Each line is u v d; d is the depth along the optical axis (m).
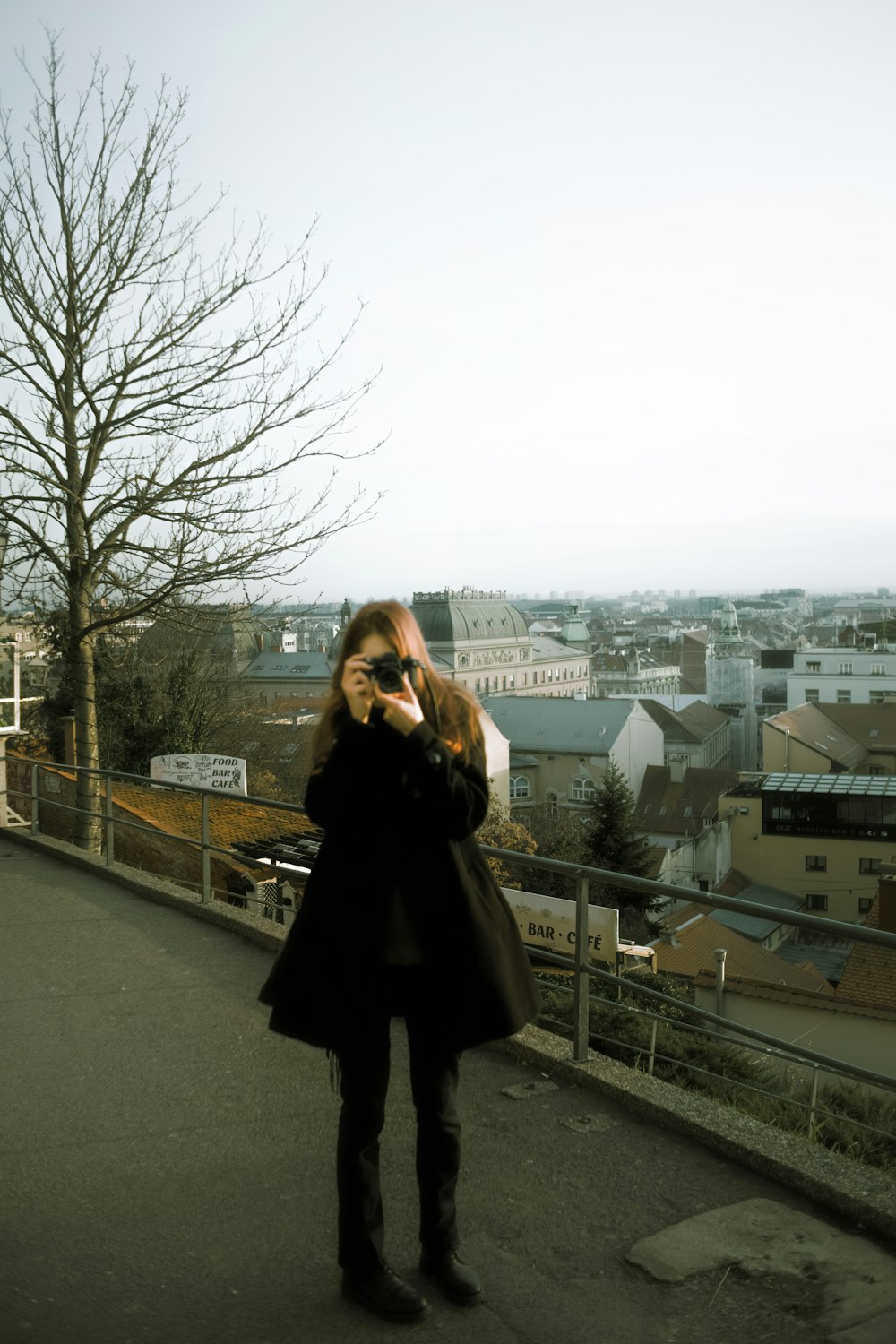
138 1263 3.28
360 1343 2.87
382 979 2.89
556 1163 3.92
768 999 16.03
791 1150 3.84
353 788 2.87
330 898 2.91
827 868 69.50
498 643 187.62
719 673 162.88
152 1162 4.00
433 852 2.89
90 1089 4.73
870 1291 3.02
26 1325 2.92
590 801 49.03
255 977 6.50
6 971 6.61
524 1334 2.91
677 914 40.38
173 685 27.33
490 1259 3.29
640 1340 2.87
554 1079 4.75
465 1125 4.26
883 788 69.88
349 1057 2.90
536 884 31.58
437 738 2.81
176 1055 5.13
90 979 6.43
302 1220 3.56
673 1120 4.20
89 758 16.89
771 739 94.38
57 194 16.28
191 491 16.42
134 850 15.88
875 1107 7.11
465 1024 2.90
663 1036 8.61
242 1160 4.01
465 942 2.89
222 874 14.02
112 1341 2.86
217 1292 3.12
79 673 17.11
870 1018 8.28
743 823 71.69
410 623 3.06
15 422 16.42
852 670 126.81
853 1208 3.45
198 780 16.75
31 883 9.41
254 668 153.00
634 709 109.19
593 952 4.80
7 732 13.62
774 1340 2.85
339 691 3.06
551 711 110.19
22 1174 3.90
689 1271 3.16
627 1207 3.59
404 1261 3.26
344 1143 3.00
